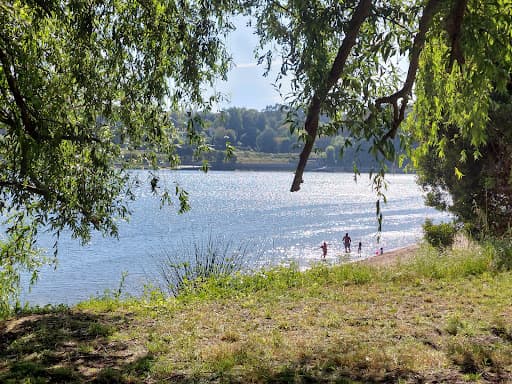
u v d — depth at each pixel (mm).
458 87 6375
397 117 5039
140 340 8008
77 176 10250
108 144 9695
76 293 29797
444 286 11562
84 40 7660
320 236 57469
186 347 7516
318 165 199250
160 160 10242
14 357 7215
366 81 5285
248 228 65250
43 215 10656
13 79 7414
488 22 5379
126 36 7840
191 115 8469
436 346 7258
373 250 46844
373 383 5934
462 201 22172
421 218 76625
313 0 5254
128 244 51188
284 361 6773
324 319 9047
